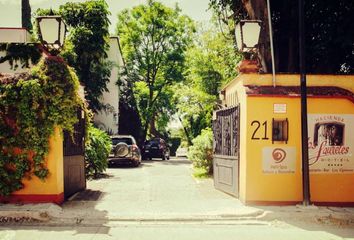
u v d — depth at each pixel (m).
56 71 8.30
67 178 9.56
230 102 10.68
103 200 9.27
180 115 37.94
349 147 8.77
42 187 8.31
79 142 10.65
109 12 27.92
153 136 43.56
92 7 27.16
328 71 13.24
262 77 8.99
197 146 14.70
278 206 8.44
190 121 32.47
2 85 8.11
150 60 37.25
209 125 28.88
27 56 9.42
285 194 8.60
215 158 11.18
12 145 8.15
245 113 8.65
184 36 37.00
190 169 17.94
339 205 8.73
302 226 7.24
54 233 6.55
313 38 13.45
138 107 37.78
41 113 8.20
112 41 31.20
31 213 7.50
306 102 8.36
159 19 36.38
